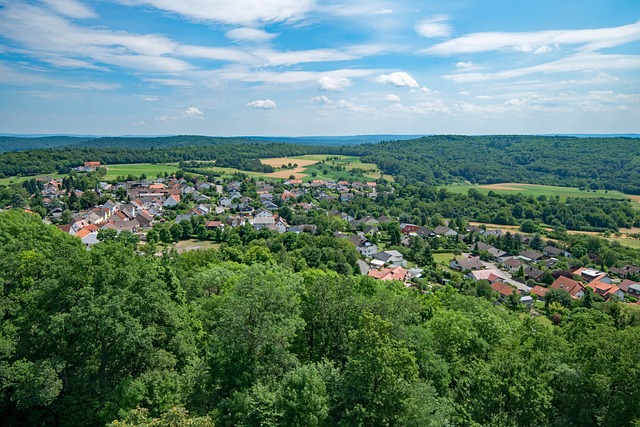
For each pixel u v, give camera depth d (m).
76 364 30.42
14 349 27.42
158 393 26.78
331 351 35.41
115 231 122.31
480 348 39.22
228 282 53.91
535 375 29.75
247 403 25.61
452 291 66.50
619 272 115.75
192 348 32.59
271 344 29.27
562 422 28.38
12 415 28.02
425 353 34.16
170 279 43.62
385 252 122.88
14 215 57.03
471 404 29.58
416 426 25.34
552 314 85.06
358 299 37.16
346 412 25.59
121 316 27.36
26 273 33.94
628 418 27.31
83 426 26.73
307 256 104.19
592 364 30.41
